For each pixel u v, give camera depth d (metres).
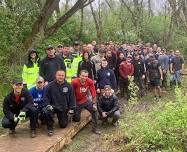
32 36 17.98
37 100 10.77
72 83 11.60
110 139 10.63
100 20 32.09
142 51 19.73
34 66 11.96
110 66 17.08
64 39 24.17
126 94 17.17
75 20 28.25
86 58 13.84
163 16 35.97
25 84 11.70
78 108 11.59
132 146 9.70
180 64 19.78
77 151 10.19
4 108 10.12
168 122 9.69
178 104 10.16
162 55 19.66
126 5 32.84
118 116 12.16
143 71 17.69
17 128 11.14
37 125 11.08
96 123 11.70
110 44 17.92
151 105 15.78
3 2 17.09
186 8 33.88
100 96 12.72
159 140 9.50
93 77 13.96
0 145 9.59
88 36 29.91
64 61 13.23
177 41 33.16
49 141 9.84
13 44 16.53
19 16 17.45
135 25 32.88
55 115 12.38
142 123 10.09
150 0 36.97
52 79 11.64
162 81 19.77
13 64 16.42
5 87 14.85
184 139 9.45
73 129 11.12
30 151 9.11
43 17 18.22
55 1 18.28
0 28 16.41
